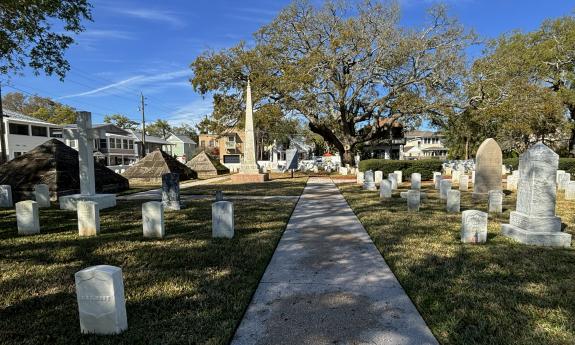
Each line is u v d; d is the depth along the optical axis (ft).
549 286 13.74
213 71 88.94
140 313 11.72
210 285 14.11
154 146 226.58
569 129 102.63
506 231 21.95
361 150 156.87
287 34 88.58
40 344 9.97
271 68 87.04
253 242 20.75
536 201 20.42
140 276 15.19
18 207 23.63
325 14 84.99
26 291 13.78
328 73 81.61
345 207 34.94
